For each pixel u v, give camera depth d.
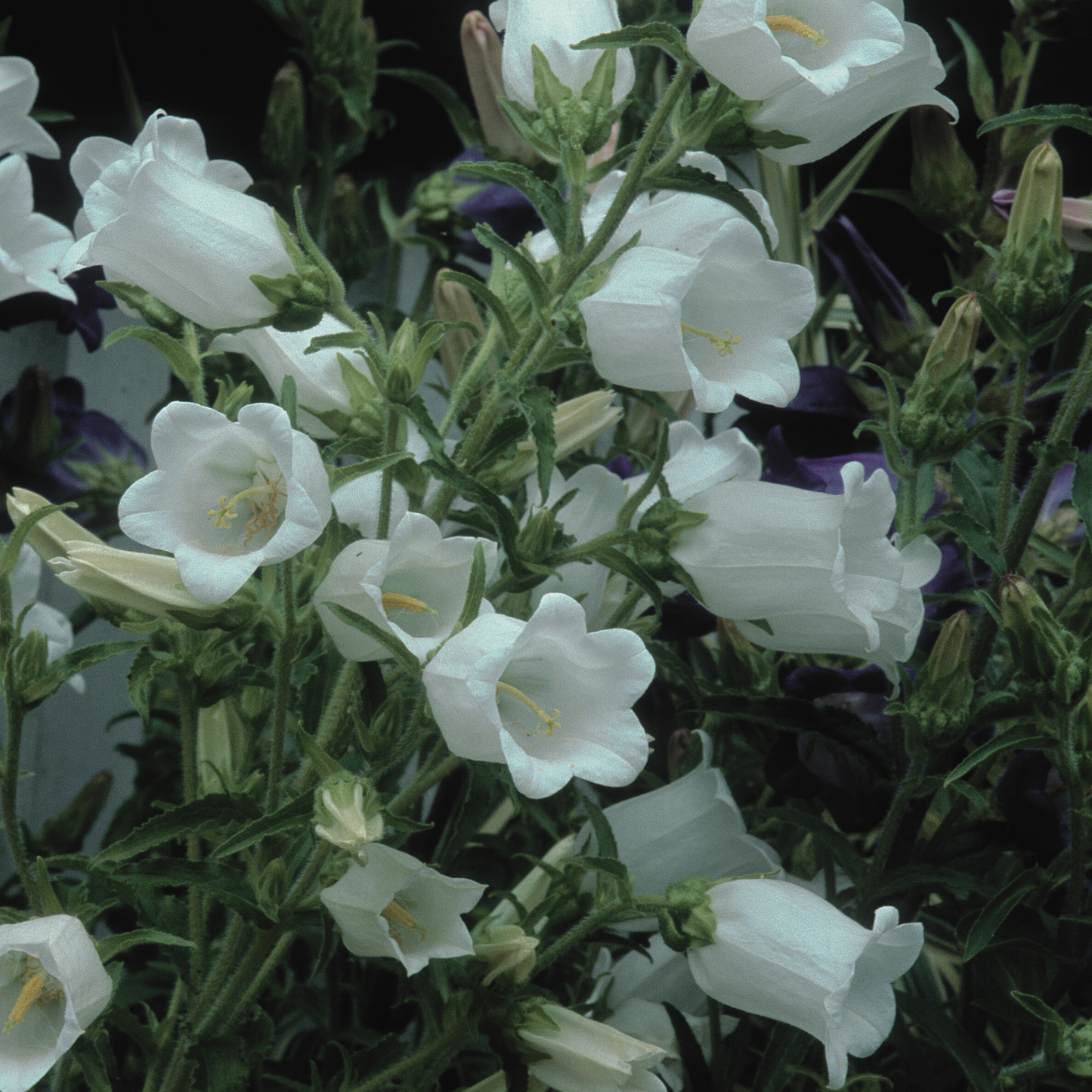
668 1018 0.77
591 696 0.67
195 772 0.73
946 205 0.85
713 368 0.70
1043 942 0.75
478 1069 0.80
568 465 0.80
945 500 0.81
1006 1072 0.73
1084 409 0.75
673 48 0.69
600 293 0.69
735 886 0.71
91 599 0.70
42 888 0.69
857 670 0.78
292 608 0.69
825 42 0.69
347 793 0.67
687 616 0.79
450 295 0.80
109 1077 0.73
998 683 0.75
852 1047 0.69
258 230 0.69
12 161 0.80
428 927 0.70
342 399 0.72
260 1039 0.72
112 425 0.94
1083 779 0.73
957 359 0.75
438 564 0.68
